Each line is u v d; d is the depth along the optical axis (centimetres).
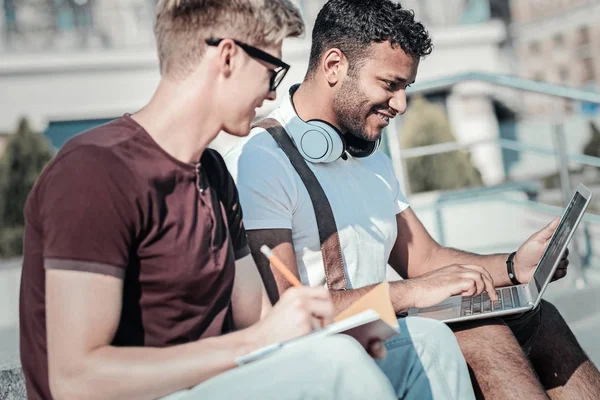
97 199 130
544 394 166
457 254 226
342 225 198
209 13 142
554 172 1277
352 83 199
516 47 2050
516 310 175
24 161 1145
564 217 201
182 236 140
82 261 129
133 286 139
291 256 190
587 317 367
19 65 1456
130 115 143
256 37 145
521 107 1727
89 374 127
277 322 132
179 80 144
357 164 208
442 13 1714
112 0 1507
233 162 197
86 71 1488
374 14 196
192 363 129
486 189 566
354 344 127
